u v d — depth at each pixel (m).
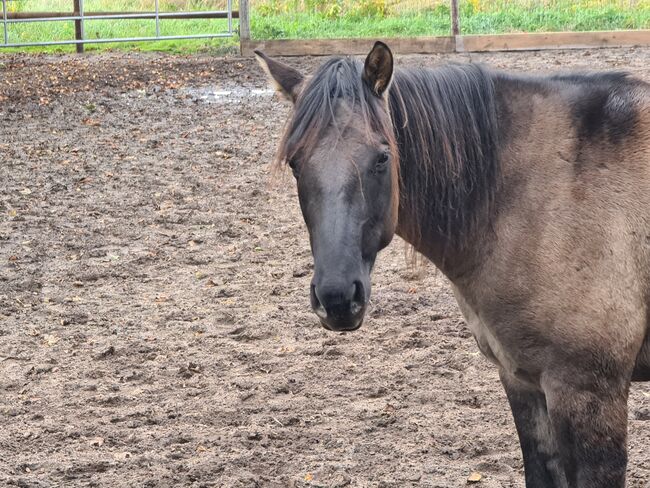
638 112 3.52
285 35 19.33
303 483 4.49
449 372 5.68
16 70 17.08
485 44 17.55
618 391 3.44
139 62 17.78
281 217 8.88
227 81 15.67
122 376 5.80
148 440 4.96
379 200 3.18
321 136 3.15
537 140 3.55
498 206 3.51
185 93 14.79
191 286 7.28
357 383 5.59
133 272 7.61
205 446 4.89
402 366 5.79
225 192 9.68
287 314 6.66
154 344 6.24
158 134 12.22
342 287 3.03
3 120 13.20
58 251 8.10
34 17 19.59
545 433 3.78
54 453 4.86
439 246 3.61
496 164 3.51
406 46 17.69
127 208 9.23
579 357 3.42
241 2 18.05
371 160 3.13
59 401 5.47
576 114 3.57
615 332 3.40
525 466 3.86
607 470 3.45
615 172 3.47
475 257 3.54
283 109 13.38
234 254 7.94
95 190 9.84
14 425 5.18
